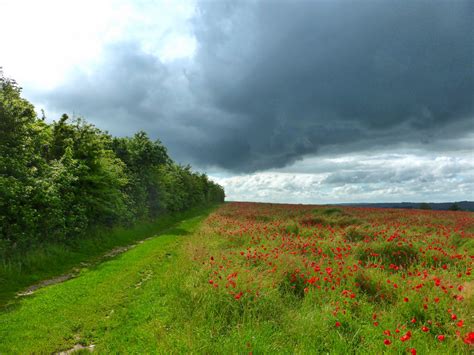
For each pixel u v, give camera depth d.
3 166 10.05
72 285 8.03
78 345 5.07
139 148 23.48
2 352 4.68
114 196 16.56
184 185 39.22
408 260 8.99
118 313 6.25
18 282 8.63
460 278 6.76
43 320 5.87
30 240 10.58
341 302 5.70
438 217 23.09
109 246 14.57
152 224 22.84
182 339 4.72
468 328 4.53
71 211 12.93
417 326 5.06
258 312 5.52
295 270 7.40
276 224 16.19
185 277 7.56
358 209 32.25
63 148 14.86
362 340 4.57
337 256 8.88
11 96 11.15
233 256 9.29
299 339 4.63
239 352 4.25
